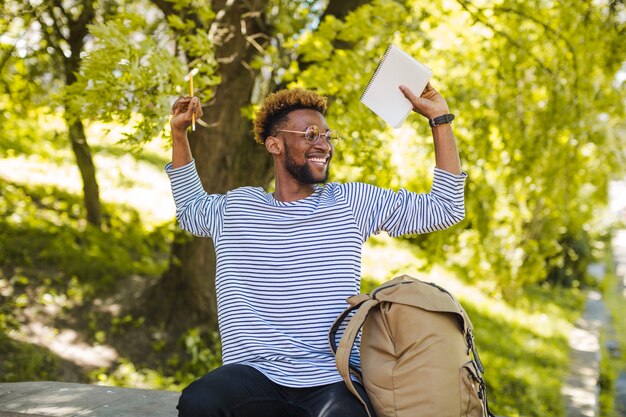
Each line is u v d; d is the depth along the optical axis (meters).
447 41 7.00
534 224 10.95
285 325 2.38
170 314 7.03
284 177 2.58
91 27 3.85
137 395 3.55
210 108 6.27
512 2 6.39
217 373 2.29
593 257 17.27
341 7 5.77
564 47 6.73
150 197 10.80
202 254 6.99
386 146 6.27
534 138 6.86
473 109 6.84
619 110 7.05
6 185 9.24
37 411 3.28
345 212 2.46
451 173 2.51
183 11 5.55
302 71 5.52
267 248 2.43
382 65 2.50
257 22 6.05
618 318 12.65
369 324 2.32
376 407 2.22
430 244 7.07
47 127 10.70
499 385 7.43
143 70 3.88
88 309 7.12
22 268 7.50
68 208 9.27
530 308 11.59
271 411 2.32
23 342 6.41
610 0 6.03
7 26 5.65
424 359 2.19
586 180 8.73
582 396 7.70
